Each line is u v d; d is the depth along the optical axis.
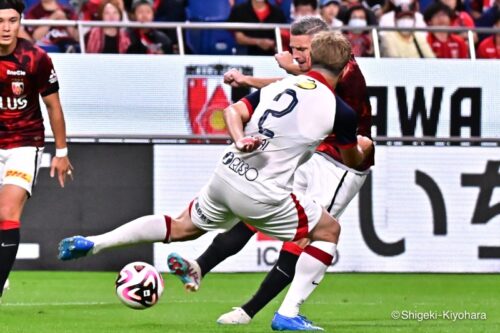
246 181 15.39
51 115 19.28
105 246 16.17
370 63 28.59
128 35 28.47
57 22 27.84
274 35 29.31
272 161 15.41
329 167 18.48
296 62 17.97
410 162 28.80
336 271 28.88
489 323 18.91
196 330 17.05
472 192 29.03
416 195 28.86
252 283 26.88
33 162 19.08
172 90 28.25
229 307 21.84
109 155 28.27
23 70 18.67
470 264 29.11
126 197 28.34
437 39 29.25
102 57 28.00
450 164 28.92
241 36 29.20
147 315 20.08
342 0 32.50
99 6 31.14
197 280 17.17
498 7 33.44
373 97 28.64
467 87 28.88
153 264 28.56
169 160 28.38
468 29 28.91
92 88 28.03
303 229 15.94
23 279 26.94
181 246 28.58
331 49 15.62
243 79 17.59
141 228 16.17
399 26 30.05
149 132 28.25
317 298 23.98
